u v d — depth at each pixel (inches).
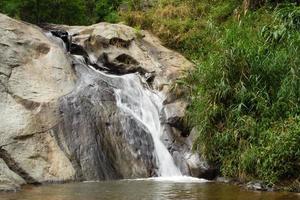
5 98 438.9
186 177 498.3
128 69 621.6
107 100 506.9
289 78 470.3
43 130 437.1
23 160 406.9
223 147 486.9
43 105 453.1
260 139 457.4
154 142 519.5
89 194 341.7
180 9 801.6
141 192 358.6
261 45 512.7
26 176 399.5
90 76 539.5
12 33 504.1
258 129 465.4
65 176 417.7
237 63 502.9
